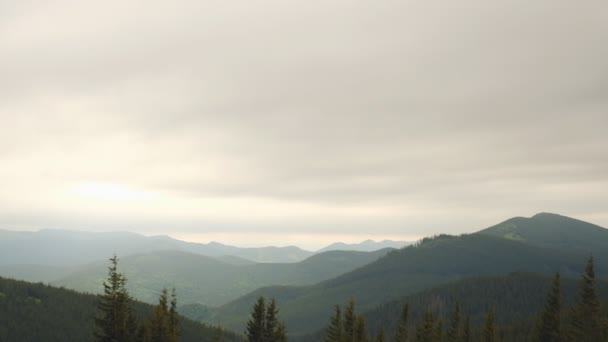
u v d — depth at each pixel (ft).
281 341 303.89
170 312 310.04
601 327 350.64
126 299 253.65
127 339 249.34
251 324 303.68
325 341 354.95
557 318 370.73
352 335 353.72
